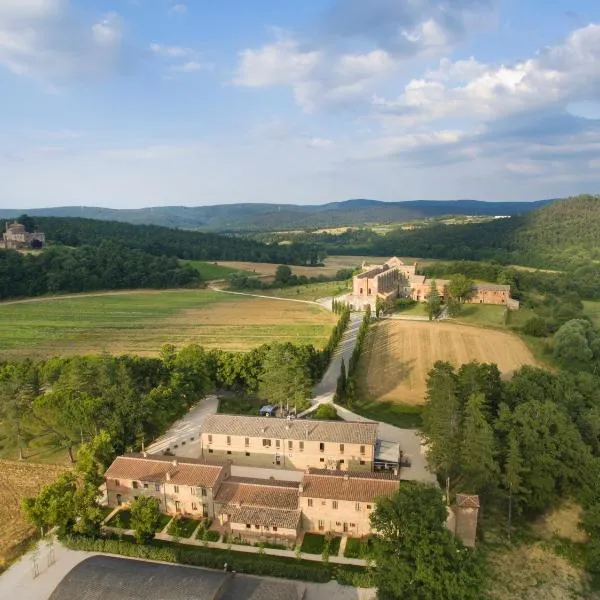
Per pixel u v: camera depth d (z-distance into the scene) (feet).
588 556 205.46
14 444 306.55
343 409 357.41
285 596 168.76
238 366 374.63
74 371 325.83
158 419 300.20
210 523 233.35
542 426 240.12
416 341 517.14
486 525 232.73
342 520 222.89
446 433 252.21
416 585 170.81
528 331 545.85
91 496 221.46
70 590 170.60
